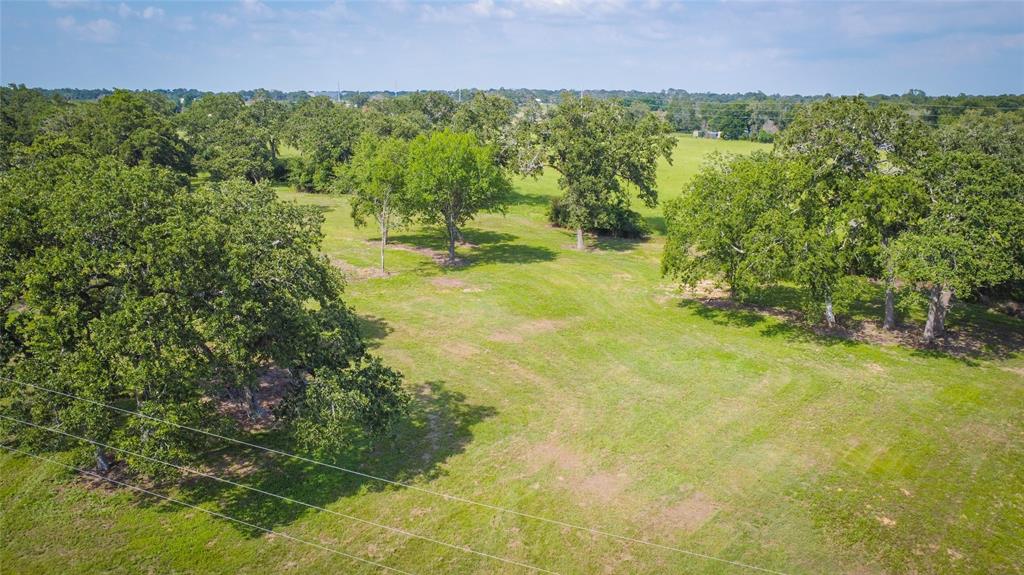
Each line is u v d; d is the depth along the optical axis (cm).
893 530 1898
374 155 5169
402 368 3020
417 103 10300
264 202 2783
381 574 1705
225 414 2497
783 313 3816
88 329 1958
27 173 2325
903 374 2962
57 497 1998
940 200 3091
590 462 2248
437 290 4297
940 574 1723
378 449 2309
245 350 2014
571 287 4400
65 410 1828
